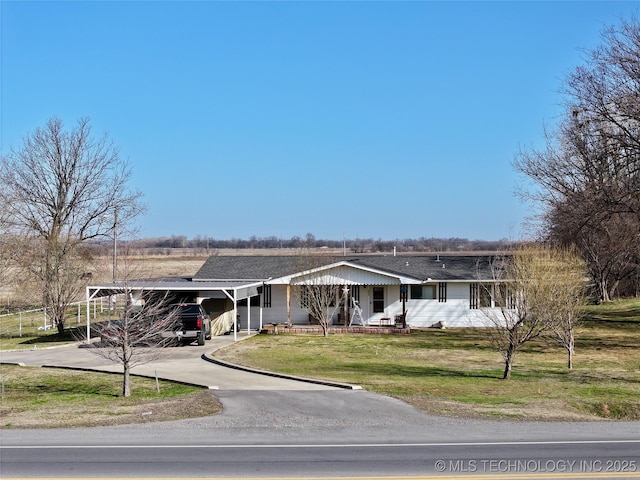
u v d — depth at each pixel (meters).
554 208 38.75
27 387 19.42
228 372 21.22
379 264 39.94
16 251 38.66
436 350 28.81
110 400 16.73
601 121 31.70
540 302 22.95
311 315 37.56
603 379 21.12
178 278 39.56
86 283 37.84
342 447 11.38
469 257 41.91
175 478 9.47
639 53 30.19
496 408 15.12
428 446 11.46
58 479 9.44
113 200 43.97
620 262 48.72
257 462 10.38
